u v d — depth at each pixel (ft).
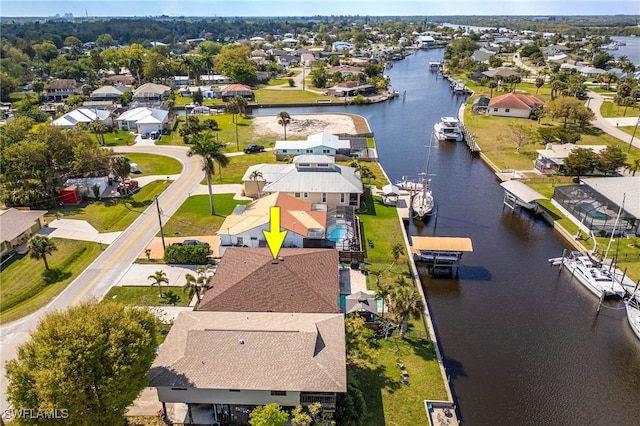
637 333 152.56
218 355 110.63
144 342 101.30
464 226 232.12
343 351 115.44
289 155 320.09
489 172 312.09
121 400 96.37
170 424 113.09
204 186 272.92
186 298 162.91
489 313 164.96
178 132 402.52
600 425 121.08
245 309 137.90
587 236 212.43
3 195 234.58
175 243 194.39
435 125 420.77
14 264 184.03
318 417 108.17
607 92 542.16
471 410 124.06
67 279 174.81
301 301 140.56
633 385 134.31
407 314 139.64
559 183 276.82
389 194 251.60
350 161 316.19
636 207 211.00
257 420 99.25
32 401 92.02
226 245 190.60
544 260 200.95
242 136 387.75
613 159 270.26
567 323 160.04
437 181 295.28
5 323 149.07
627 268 185.57
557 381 134.92
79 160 265.75
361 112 497.87
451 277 187.32
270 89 619.26
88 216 230.07
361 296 153.48
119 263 185.98
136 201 249.96
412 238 193.88
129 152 345.10
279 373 106.93
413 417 116.16
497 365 140.46
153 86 547.08
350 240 196.24
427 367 134.10
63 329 96.63
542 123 413.18
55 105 516.73
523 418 122.21
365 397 121.49
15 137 282.77
